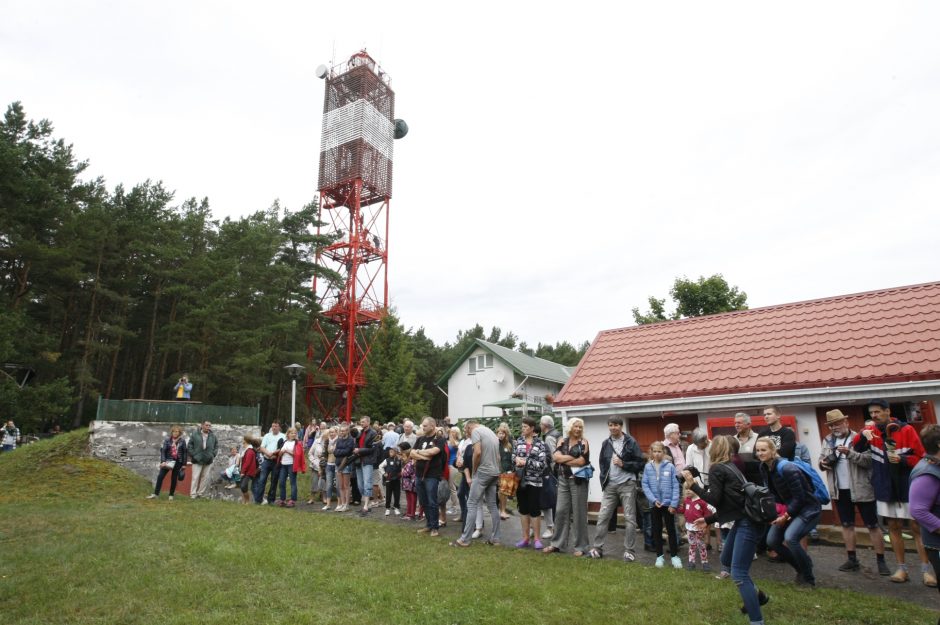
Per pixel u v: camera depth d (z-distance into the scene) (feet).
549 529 32.68
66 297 99.60
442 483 35.29
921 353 32.99
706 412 38.70
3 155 79.15
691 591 20.97
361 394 111.45
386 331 117.60
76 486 49.03
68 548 26.84
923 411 31.81
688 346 44.75
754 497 17.10
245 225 108.58
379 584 21.58
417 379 168.35
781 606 19.43
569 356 203.21
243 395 100.42
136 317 108.37
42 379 93.61
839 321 39.70
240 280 98.89
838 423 25.88
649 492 26.07
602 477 27.71
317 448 47.70
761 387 35.91
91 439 57.11
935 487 14.88
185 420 64.69
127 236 101.14
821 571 24.91
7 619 18.07
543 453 29.09
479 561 25.43
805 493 21.56
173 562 24.54
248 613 18.60
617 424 27.43
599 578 22.75
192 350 101.19
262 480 44.73
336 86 132.57
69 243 88.99
